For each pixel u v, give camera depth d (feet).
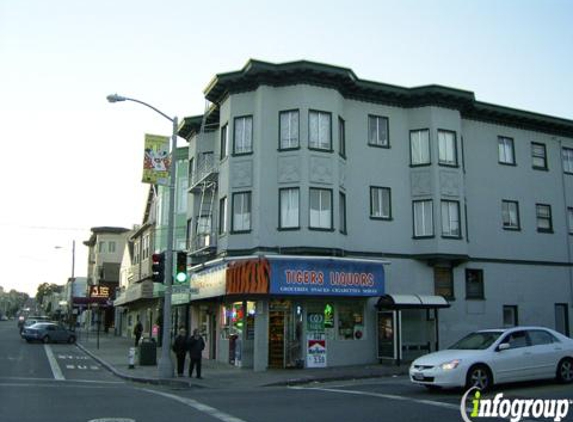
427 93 91.81
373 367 78.74
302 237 80.38
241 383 63.98
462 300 92.43
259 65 83.46
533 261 100.48
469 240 95.14
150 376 68.85
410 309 86.53
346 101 90.17
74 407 42.98
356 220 87.51
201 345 67.87
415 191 91.30
